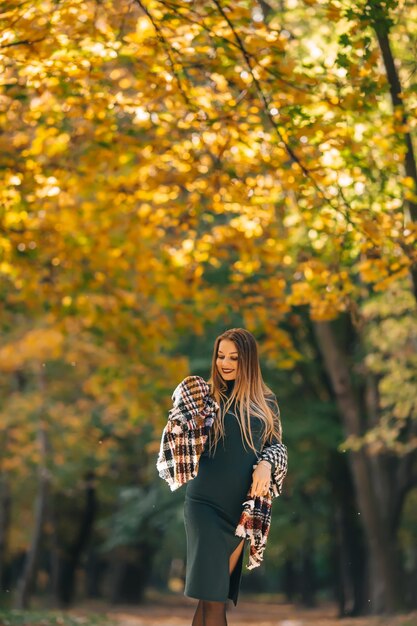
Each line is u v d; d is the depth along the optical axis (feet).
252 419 18.38
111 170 38.09
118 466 113.29
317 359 82.17
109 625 58.34
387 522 78.54
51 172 37.47
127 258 45.16
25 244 42.11
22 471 92.38
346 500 89.86
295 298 37.83
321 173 32.78
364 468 72.90
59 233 42.93
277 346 46.19
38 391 87.76
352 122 35.06
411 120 33.30
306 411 79.36
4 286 52.65
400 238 33.88
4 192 37.65
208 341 76.33
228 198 36.73
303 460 80.18
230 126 32.60
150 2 30.50
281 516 85.81
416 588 122.93
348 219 33.30
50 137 38.17
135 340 49.60
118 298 48.37
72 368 88.28
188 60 31.07
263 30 30.53
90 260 45.93
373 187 34.68
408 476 78.48
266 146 33.63
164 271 43.11
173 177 37.14
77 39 30.35
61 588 124.57
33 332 74.43
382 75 29.94
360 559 94.48
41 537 90.79
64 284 45.96
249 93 32.09
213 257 41.27
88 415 87.71
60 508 131.54
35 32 29.71
